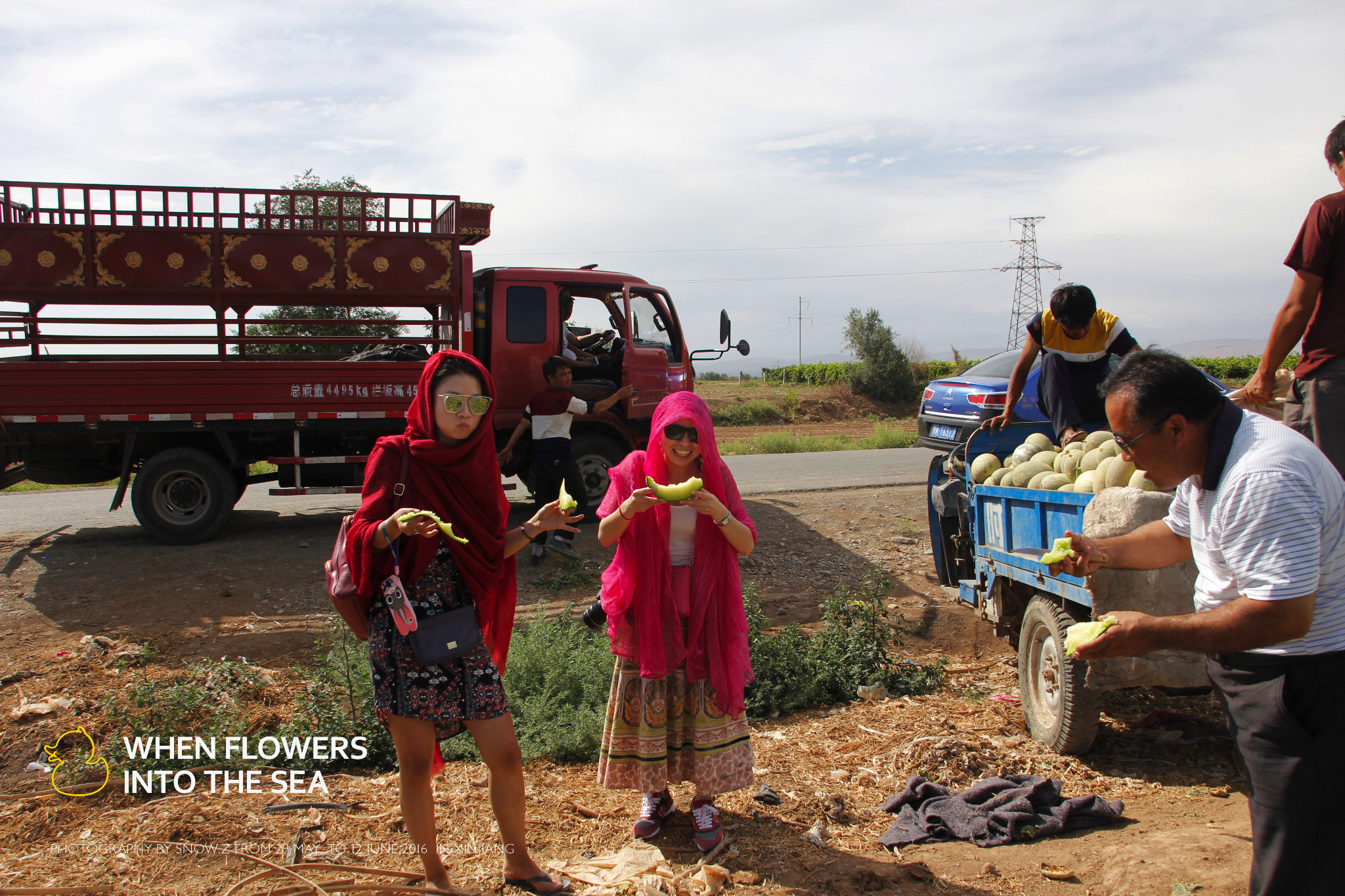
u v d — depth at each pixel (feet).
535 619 22.81
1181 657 13.69
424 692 9.83
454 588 10.28
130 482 30.09
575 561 27.86
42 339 27.71
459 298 30.68
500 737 10.34
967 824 12.47
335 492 30.89
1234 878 10.07
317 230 29.14
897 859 11.75
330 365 29.50
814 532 32.58
